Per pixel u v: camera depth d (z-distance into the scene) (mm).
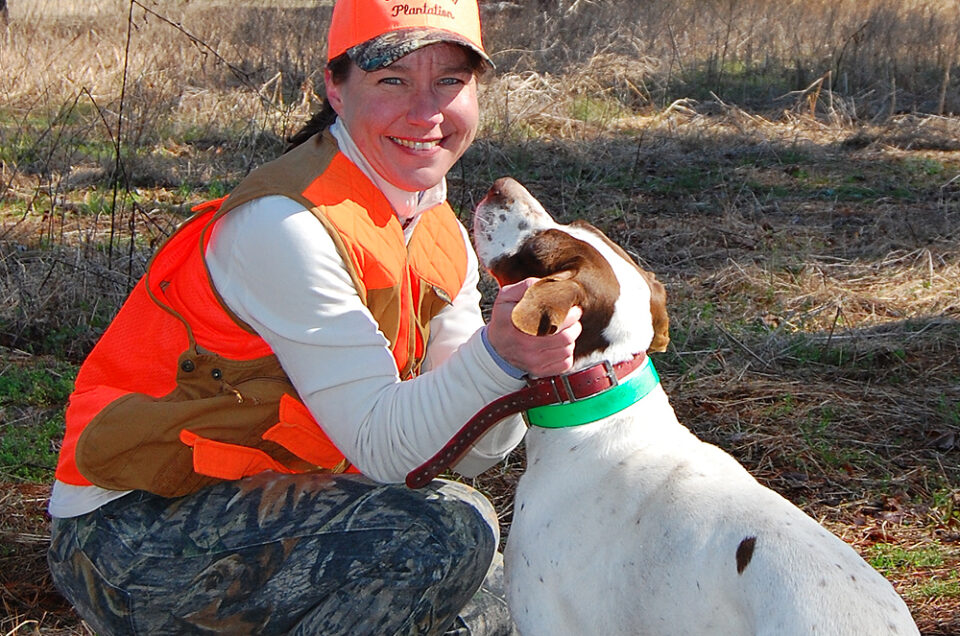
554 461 2689
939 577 3883
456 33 2689
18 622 3473
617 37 13062
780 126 10891
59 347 5605
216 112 9867
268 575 2645
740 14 14172
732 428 4992
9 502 4156
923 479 4594
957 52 12883
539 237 2705
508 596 2744
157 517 2676
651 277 2838
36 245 6594
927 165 9578
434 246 2938
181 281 2715
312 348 2602
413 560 2611
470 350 2551
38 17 13633
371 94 2680
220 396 2674
